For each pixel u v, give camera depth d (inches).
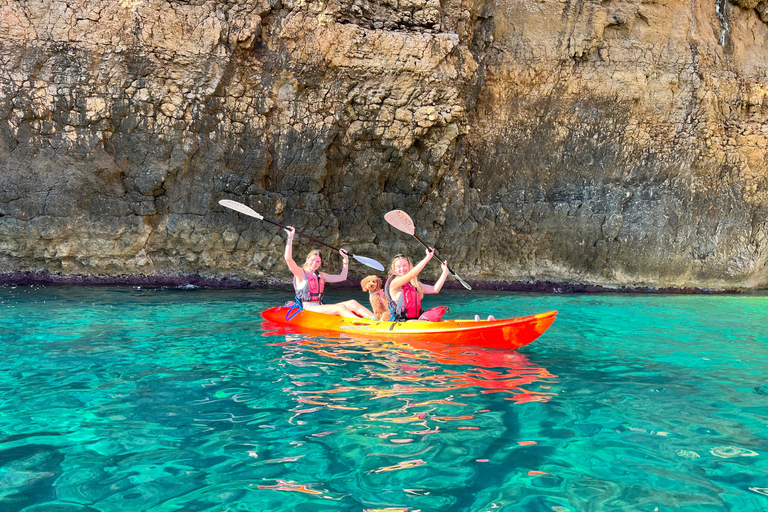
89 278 346.6
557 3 431.2
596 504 69.5
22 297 275.3
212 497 70.3
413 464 81.5
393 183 400.2
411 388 123.3
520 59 435.8
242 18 338.3
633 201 459.8
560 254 457.4
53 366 138.6
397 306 193.0
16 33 310.5
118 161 336.2
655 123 459.8
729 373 145.0
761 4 481.1
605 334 212.8
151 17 323.0
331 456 84.0
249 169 360.5
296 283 217.3
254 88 352.5
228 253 370.9
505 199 449.4
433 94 370.9
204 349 162.7
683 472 79.9
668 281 470.9
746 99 474.3
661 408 111.6
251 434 93.0
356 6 359.3
